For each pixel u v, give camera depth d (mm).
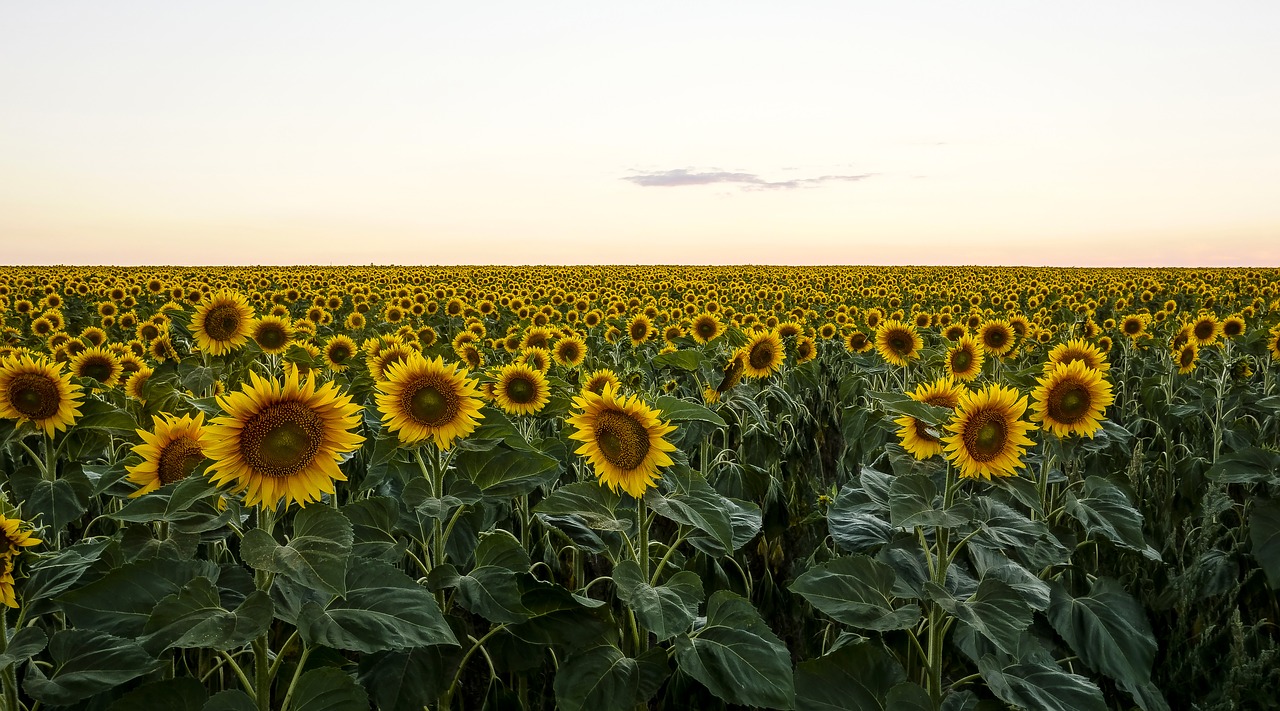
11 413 4391
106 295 21109
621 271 59562
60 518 4375
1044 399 4367
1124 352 11922
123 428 4730
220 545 4297
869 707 3207
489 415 3584
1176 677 4605
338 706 2738
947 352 8812
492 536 3475
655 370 10094
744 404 6777
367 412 5176
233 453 2645
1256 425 7695
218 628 2387
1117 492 4359
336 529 2504
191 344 9930
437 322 17781
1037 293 27391
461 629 3609
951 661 4281
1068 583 4445
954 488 3443
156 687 2654
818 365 11383
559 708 3078
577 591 4715
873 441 6066
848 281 39219
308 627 2559
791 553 6629
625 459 3213
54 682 2834
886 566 3439
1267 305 19672
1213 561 5016
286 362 7812
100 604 2699
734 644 3131
